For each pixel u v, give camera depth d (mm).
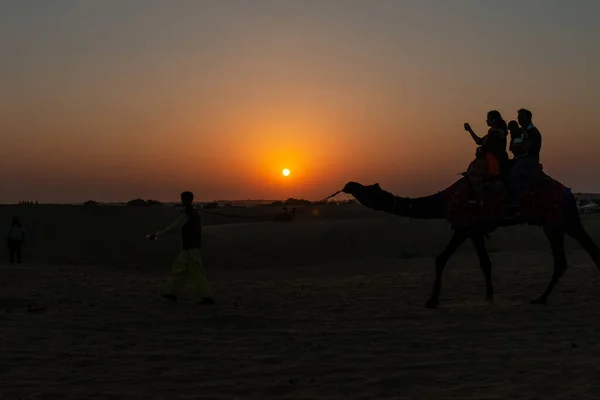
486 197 13125
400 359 8742
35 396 7160
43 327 11039
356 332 10562
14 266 25688
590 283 16547
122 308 13211
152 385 7609
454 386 7492
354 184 13961
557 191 13383
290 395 7234
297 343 9797
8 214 43781
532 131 13305
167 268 32406
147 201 82062
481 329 10758
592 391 7164
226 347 9570
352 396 7199
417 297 14773
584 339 9898
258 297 15000
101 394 7242
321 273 27000
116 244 37062
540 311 12484
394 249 38531
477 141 13562
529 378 7746
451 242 13391
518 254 32469
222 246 36000
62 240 38031
